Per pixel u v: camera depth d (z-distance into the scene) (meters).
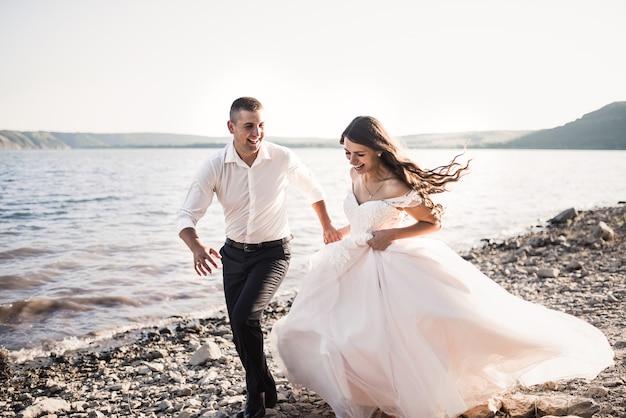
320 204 4.76
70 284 10.71
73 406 5.04
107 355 7.05
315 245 15.38
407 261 3.80
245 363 4.10
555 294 8.41
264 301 4.13
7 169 72.44
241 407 4.50
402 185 3.97
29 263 12.64
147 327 8.32
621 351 4.95
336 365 3.71
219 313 9.03
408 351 3.63
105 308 9.27
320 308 3.97
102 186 42.16
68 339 7.80
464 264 3.91
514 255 12.28
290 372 4.13
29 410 4.83
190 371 5.93
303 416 4.18
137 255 13.70
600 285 8.77
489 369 3.80
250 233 4.33
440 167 4.00
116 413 4.80
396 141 3.99
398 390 3.62
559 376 3.91
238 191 4.32
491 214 23.09
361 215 4.04
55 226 19.70
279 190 4.39
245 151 4.22
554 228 17.42
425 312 3.62
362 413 3.78
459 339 3.64
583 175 58.19
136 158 154.75
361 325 3.75
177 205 27.88
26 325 8.40
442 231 18.36
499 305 3.79
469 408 3.71
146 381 5.73
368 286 3.84
